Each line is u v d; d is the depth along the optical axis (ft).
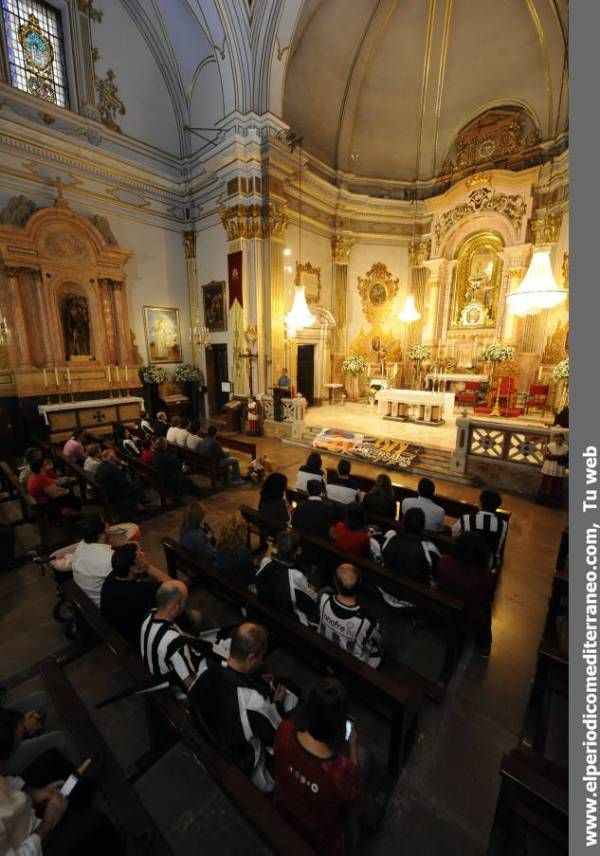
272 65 29.27
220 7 27.32
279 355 35.35
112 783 5.16
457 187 40.40
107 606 8.00
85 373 32.17
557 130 35.04
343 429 30.89
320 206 40.24
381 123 41.45
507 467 20.99
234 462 21.80
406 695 6.29
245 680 5.68
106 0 30.53
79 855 4.75
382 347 46.62
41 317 29.48
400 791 6.79
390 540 10.37
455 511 14.61
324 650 7.19
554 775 5.04
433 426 31.81
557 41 32.83
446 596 8.70
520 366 37.86
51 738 6.26
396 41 36.76
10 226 26.96
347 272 44.06
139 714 8.29
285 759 4.58
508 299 21.63
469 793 6.77
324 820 4.44
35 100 27.73
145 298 36.60
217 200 34.99
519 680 9.18
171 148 36.42
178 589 6.83
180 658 6.44
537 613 11.53
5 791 4.45
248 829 6.26
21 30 27.27
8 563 13.71
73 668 9.45
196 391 40.37
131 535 11.44
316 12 31.65
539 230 36.94
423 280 45.06
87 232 30.81
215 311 37.58
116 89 32.04
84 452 21.35
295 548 8.72
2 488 20.57
